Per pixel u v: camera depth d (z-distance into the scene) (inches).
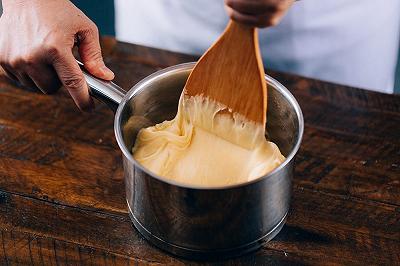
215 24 43.3
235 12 27.7
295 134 32.7
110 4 62.9
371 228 33.7
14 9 35.7
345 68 45.1
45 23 34.5
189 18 43.6
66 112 38.3
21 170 35.9
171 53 41.1
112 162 36.3
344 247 33.1
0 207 34.5
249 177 32.4
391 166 36.0
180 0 43.0
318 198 34.8
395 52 46.5
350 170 35.9
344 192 35.0
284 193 31.6
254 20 27.5
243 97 31.4
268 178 29.7
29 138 37.1
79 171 35.9
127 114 33.2
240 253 32.5
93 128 37.6
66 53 34.1
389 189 35.2
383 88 47.1
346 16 42.6
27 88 39.3
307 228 33.8
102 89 33.6
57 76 35.5
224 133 33.1
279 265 32.5
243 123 32.2
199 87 32.3
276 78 39.8
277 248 33.1
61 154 36.5
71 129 37.5
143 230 33.0
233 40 30.0
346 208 34.4
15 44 34.9
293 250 33.0
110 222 34.0
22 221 34.0
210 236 31.4
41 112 38.3
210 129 33.4
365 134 37.3
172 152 33.9
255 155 32.5
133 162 30.0
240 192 29.6
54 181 35.5
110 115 38.2
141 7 45.0
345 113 38.3
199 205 29.9
